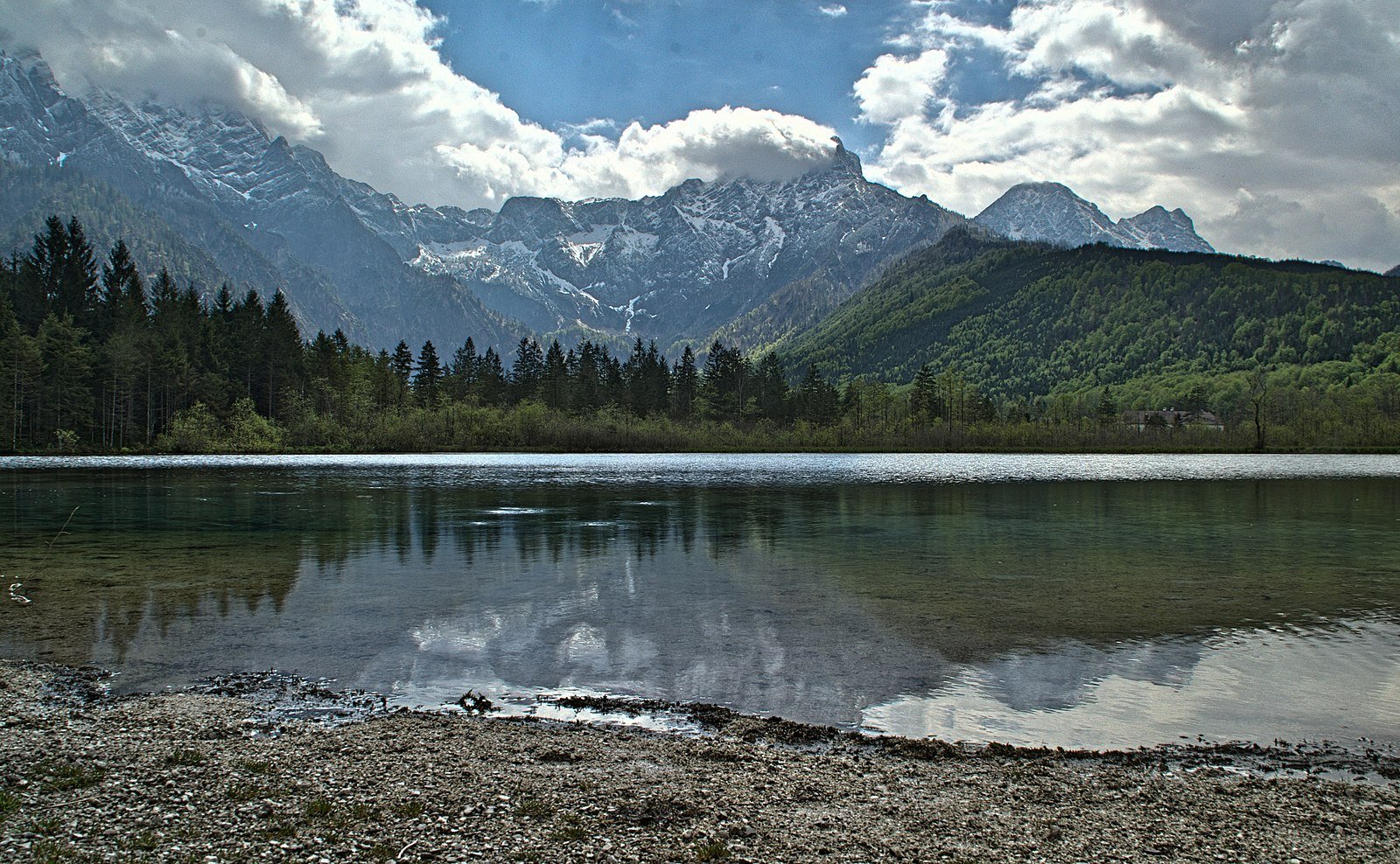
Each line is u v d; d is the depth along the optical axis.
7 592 23.64
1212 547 33.72
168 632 18.97
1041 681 15.55
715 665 16.55
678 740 12.23
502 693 14.66
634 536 36.31
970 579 26.31
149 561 29.19
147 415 128.38
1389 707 14.27
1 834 8.87
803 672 16.11
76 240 150.12
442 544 33.62
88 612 21.02
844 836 9.12
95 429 123.50
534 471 89.94
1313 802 10.36
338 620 20.28
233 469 91.00
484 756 11.45
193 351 137.88
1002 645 18.22
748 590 24.31
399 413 154.25
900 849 8.84
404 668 16.20
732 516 44.88
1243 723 13.44
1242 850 9.03
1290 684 15.47
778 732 12.72
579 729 12.71
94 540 34.47
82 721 12.83
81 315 137.75
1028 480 79.56
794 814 9.68
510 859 8.43
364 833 8.97
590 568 28.03
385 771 10.82
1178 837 9.32
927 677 15.77
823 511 48.09
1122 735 12.82
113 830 9.01
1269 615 21.31
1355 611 21.77
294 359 153.25
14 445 112.69
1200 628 19.89
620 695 14.60
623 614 21.14
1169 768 11.48
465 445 145.25
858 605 22.30
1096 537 36.84
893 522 42.38
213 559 29.72
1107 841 9.17
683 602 22.69
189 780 10.48
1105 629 19.72
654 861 8.45
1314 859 8.84
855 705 14.14
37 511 45.50
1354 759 11.89
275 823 9.22
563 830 9.12
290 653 17.22
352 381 158.00
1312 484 75.25
